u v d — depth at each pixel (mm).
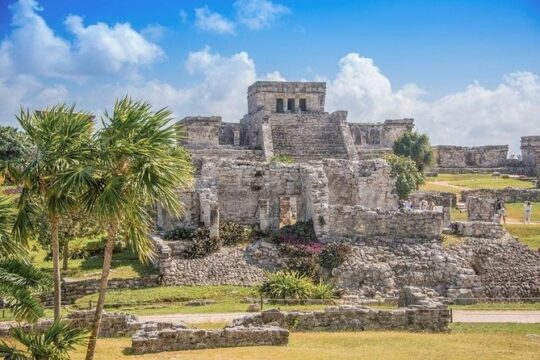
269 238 42812
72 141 20109
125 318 26781
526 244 43844
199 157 70812
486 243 41656
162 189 19203
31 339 19344
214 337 23609
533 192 65875
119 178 18969
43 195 20562
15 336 19578
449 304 36375
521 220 54250
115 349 23234
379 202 50656
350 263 39531
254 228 44562
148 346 22812
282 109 86625
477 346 23594
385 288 38406
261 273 39031
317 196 43875
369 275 38875
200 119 79250
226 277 38562
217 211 42281
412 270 39250
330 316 27141
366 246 41406
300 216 47688
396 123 90750
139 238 20672
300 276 38156
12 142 48125
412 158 78875
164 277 38156
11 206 20719
